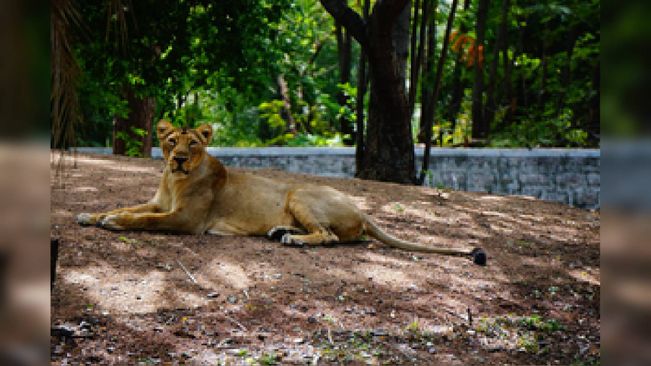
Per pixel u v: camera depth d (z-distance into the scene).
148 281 4.45
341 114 17.25
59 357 3.34
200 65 13.70
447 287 5.11
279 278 4.80
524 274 5.71
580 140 15.61
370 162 10.87
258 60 14.41
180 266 4.81
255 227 5.96
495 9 18.62
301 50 18.75
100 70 11.64
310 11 21.84
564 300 5.18
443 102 21.19
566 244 6.97
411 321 4.36
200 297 4.32
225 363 3.49
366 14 10.64
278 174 9.23
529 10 17.70
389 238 6.06
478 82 17.30
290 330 4.02
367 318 4.32
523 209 8.77
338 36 19.19
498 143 15.33
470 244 6.53
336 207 5.99
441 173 12.31
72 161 8.36
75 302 3.97
